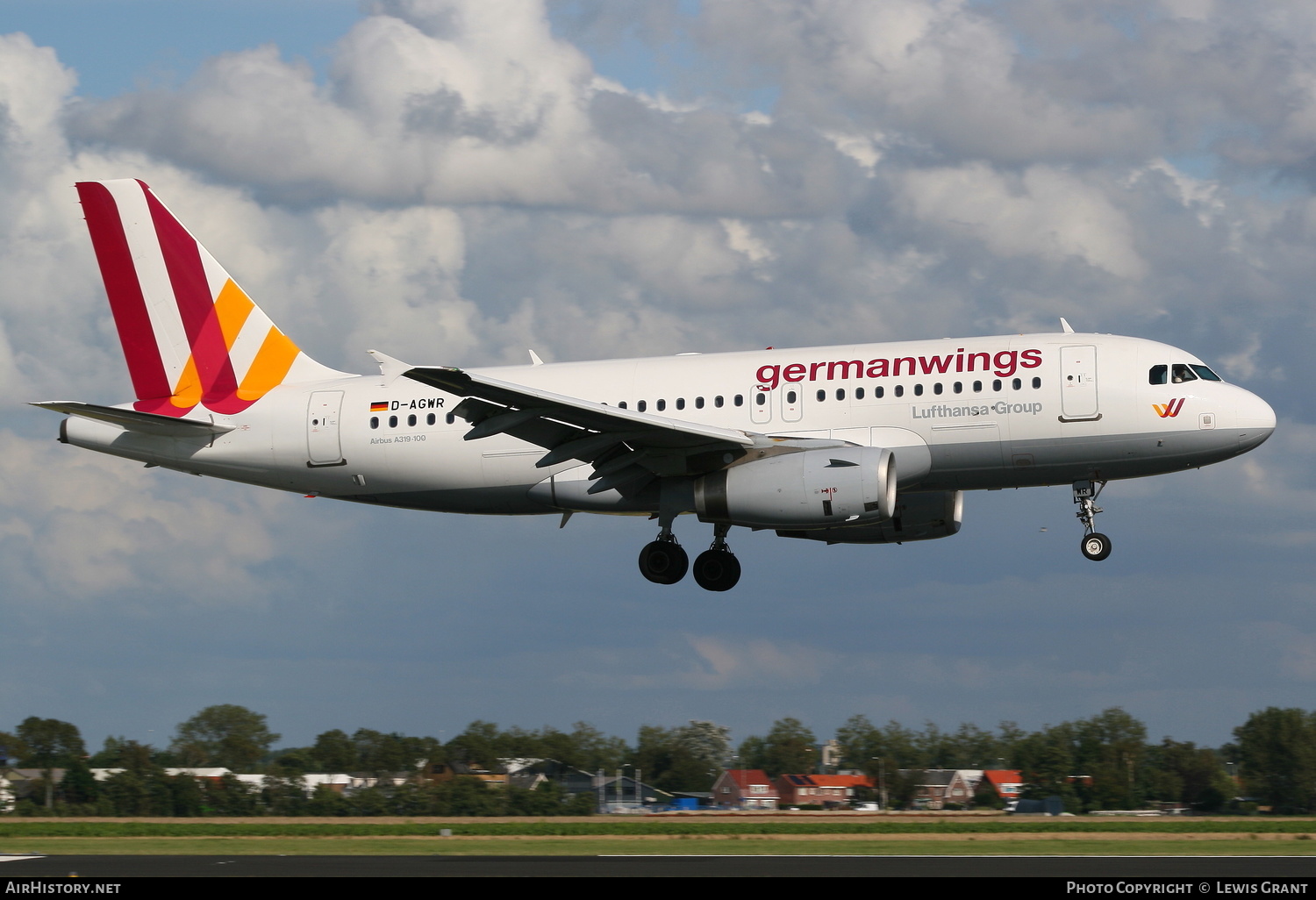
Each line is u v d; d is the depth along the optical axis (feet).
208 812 341.00
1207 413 307.99
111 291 377.50
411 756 358.43
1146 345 317.42
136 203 377.09
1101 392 311.47
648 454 321.11
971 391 317.63
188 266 375.45
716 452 319.88
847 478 305.94
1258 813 337.52
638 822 291.79
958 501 362.94
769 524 314.76
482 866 200.95
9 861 214.28
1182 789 350.64
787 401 327.88
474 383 290.35
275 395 368.27
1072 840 247.09
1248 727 349.82
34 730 352.49
